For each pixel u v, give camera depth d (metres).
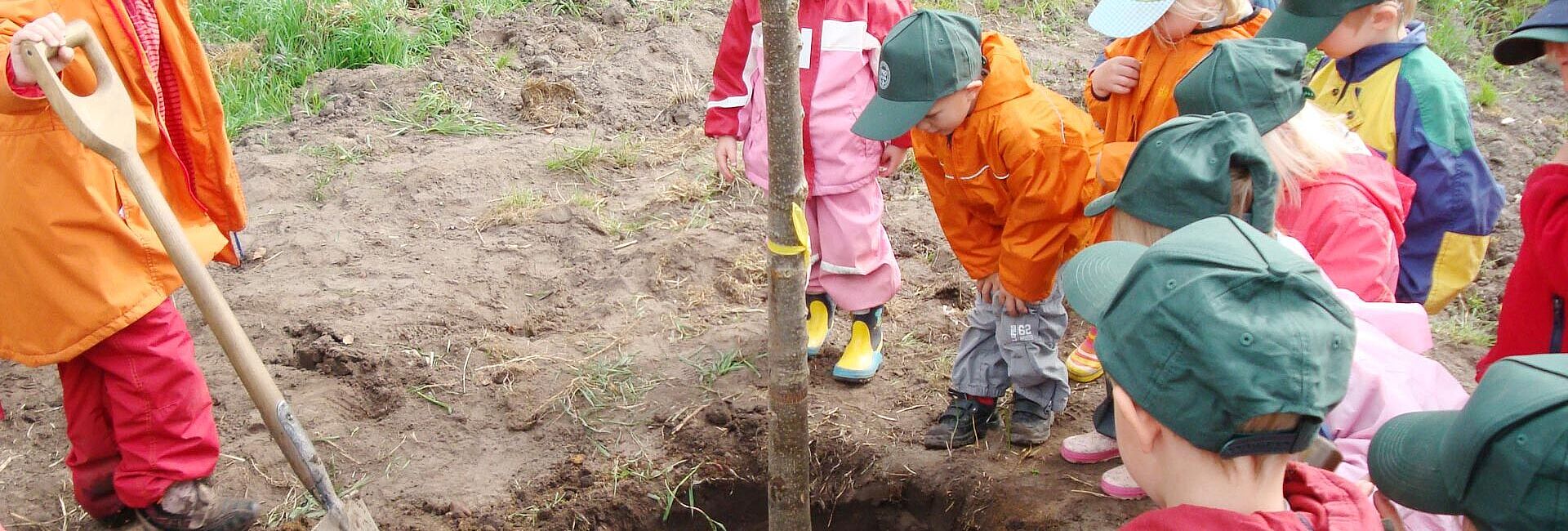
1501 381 1.57
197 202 3.20
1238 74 2.69
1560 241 2.24
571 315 4.35
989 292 3.41
